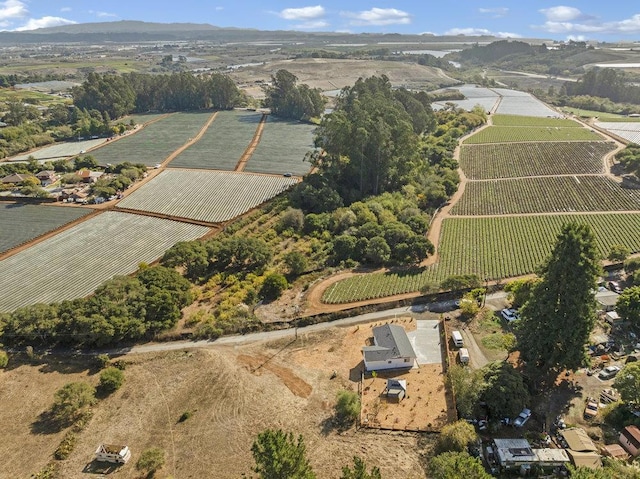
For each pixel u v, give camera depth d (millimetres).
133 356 71125
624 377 55125
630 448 50594
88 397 60156
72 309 74250
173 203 134875
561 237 57656
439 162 163750
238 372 66375
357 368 66500
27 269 99812
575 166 158250
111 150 193750
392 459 51625
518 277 90500
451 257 100875
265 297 86625
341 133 132750
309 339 73688
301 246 108562
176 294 78812
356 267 98688
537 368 62750
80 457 53969
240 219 123375
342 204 127938
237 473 50750
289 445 42844
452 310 79625
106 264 101250
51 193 141500
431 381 63281
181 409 60250
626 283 84250
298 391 62438
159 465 51375
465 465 43750
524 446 50375
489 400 55656
